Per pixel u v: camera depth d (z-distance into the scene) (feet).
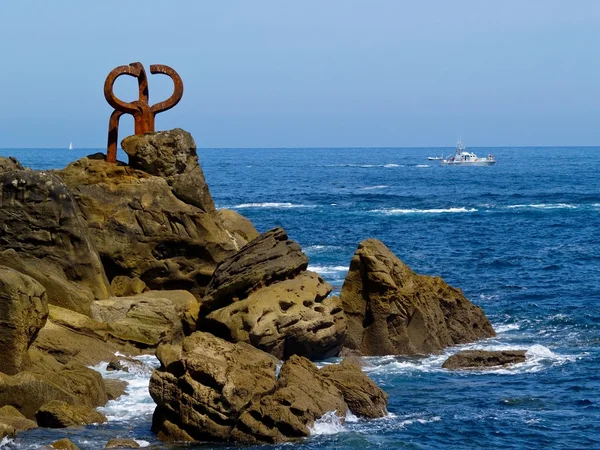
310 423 100.58
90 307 134.92
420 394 118.01
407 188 556.92
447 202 444.96
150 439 98.27
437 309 144.77
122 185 154.61
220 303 134.51
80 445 95.35
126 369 122.52
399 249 268.82
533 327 159.33
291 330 129.18
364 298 141.28
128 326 133.49
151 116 162.71
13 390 103.30
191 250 154.40
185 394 98.32
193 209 154.92
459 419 107.55
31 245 138.00
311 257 245.86
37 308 114.11
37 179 138.00
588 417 109.09
